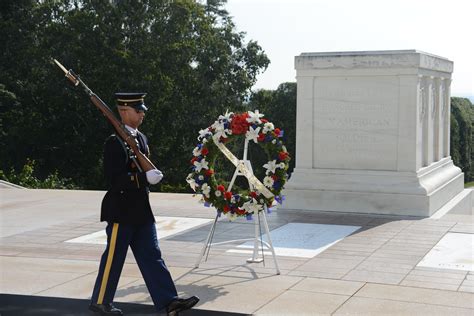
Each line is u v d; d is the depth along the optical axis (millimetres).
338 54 11141
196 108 37000
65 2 35969
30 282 6789
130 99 5684
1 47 35969
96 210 11961
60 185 21969
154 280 5602
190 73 36125
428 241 8805
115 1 34656
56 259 7883
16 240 9109
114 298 6250
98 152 35250
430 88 11930
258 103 43938
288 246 8570
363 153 11180
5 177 20844
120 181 5523
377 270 7254
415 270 7242
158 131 36719
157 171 5562
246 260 7785
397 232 9445
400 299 6117
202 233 9492
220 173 33906
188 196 13758
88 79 33906
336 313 5695
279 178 7312
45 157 35688
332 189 11203
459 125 37625
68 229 9953
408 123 10883
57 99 33969
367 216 10805
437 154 12727
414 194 10766
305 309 5820
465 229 9625
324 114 11375
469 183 37562
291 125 44375
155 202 12766
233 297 6223
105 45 33406
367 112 11117
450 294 6285
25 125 34844
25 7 36344
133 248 5691
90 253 8219
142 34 34375
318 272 7184
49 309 6004
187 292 6406
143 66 33406
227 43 38281
